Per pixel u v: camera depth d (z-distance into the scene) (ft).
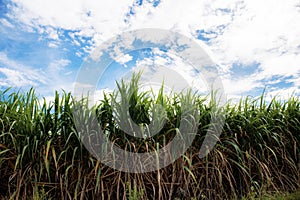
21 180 9.37
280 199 9.87
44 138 10.27
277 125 12.87
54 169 10.04
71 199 9.62
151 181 10.28
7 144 10.29
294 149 12.24
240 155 11.51
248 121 11.90
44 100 10.87
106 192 9.91
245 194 11.01
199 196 10.36
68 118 10.52
